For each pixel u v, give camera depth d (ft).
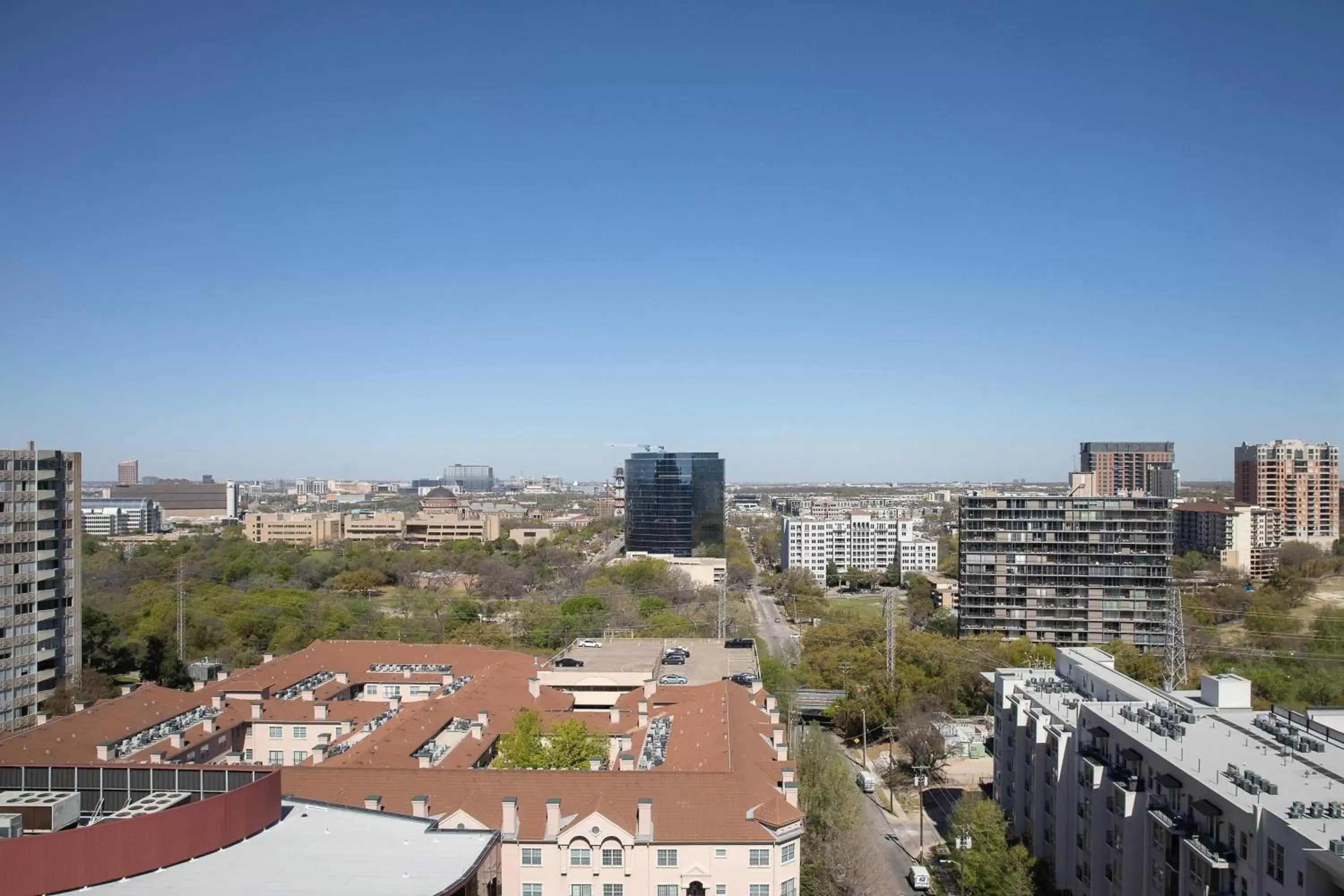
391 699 546.67
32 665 597.52
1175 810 297.74
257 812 260.21
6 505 579.07
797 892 320.09
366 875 236.02
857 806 430.61
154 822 233.14
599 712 497.05
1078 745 372.58
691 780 330.13
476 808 321.93
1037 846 413.18
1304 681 644.69
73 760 406.82
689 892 312.29
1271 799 267.80
